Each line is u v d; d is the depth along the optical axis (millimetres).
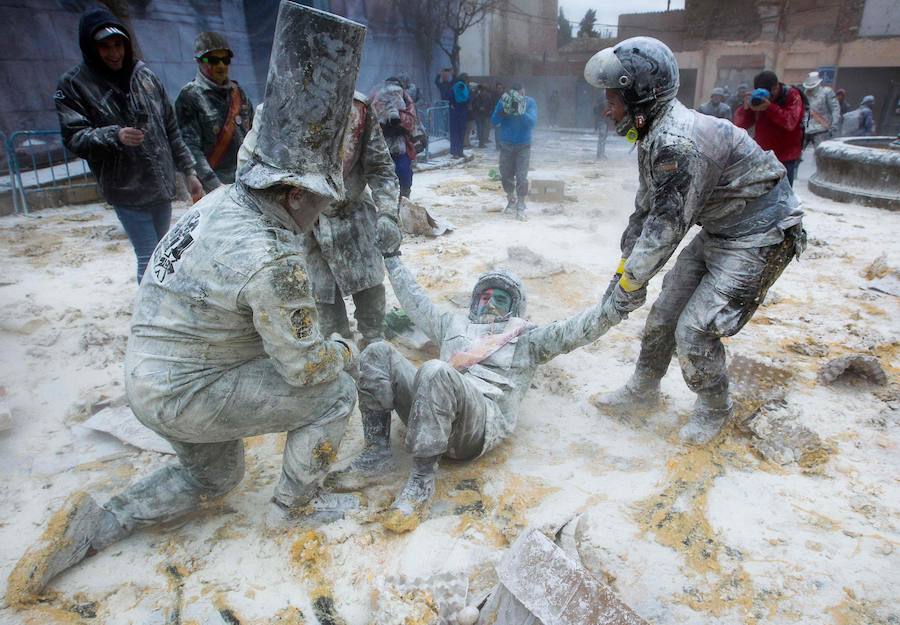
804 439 3363
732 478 3203
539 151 17781
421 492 2855
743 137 2986
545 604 1867
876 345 4746
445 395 2725
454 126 15438
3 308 5102
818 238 7703
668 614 2408
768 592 2510
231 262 2158
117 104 4441
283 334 2221
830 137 15266
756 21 24531
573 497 3027
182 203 9805
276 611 2377
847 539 2779
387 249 3713
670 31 26484
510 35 27578
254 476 3174
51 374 4145
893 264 6633
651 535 2799
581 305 5430
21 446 3363
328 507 2820
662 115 2889
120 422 3490
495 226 8266
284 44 2062
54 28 10023
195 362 2324
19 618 2283
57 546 2447
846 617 2396
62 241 7434
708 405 3480
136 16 10688
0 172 9672
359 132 3643
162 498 2689
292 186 2217
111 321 4965
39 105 10039
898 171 9258
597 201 9992
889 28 22469
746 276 3121
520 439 3514
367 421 3121
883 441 3502
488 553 2609
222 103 4949
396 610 2293
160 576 2516
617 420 3746
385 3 17297
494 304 3605
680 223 2865
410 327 4770
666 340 3570
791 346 4707
